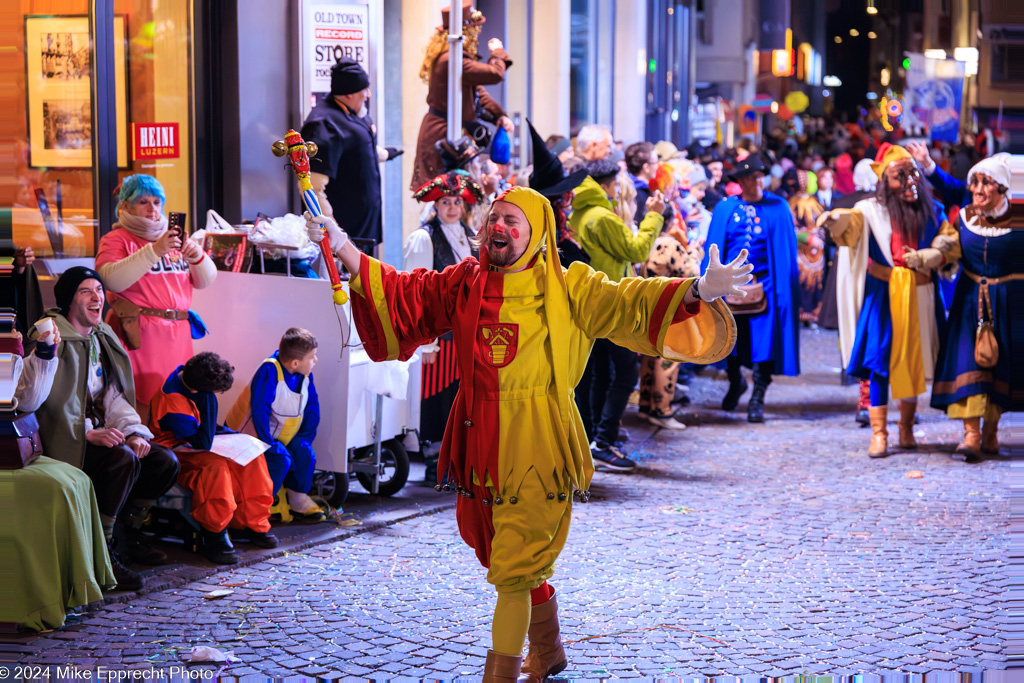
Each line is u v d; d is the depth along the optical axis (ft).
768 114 113.39
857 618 15.29
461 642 14.19
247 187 24.45
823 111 133.39
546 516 11.94
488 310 12.03
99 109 21.95
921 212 26.04
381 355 12.69
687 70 86.43
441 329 12.64
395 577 16.87
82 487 14.99
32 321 16.88
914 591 16.48
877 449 26.30
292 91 25.48
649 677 13.15
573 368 12.36
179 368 17.94
